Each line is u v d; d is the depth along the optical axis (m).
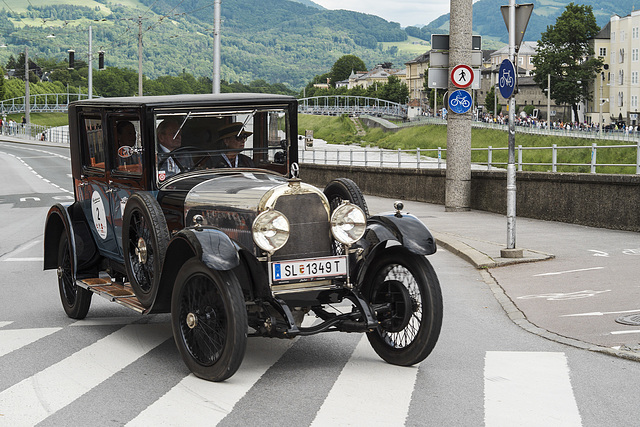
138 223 7.16
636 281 10.02
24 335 7.96
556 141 95.31
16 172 46.56
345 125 168.50
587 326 7.89
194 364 6.29
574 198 16.81
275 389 5.97
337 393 5.85
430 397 5.73
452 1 20.59
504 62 12.42
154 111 7.22
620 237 14.33
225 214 6.57
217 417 5.32
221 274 5.97
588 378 6.21
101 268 8.72
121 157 7.69
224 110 7.50
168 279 6.65
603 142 88.06
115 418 5.32
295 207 6.39
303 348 7.32
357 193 7.45
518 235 15.08
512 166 12.45
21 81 183.50
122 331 8.16
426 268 6.41
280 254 6.34
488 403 5.57
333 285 6.48
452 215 19.75
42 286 11.05
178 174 7.35
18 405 5.63
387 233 6.53
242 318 5.93
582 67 136.88
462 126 20.89
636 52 129.25
